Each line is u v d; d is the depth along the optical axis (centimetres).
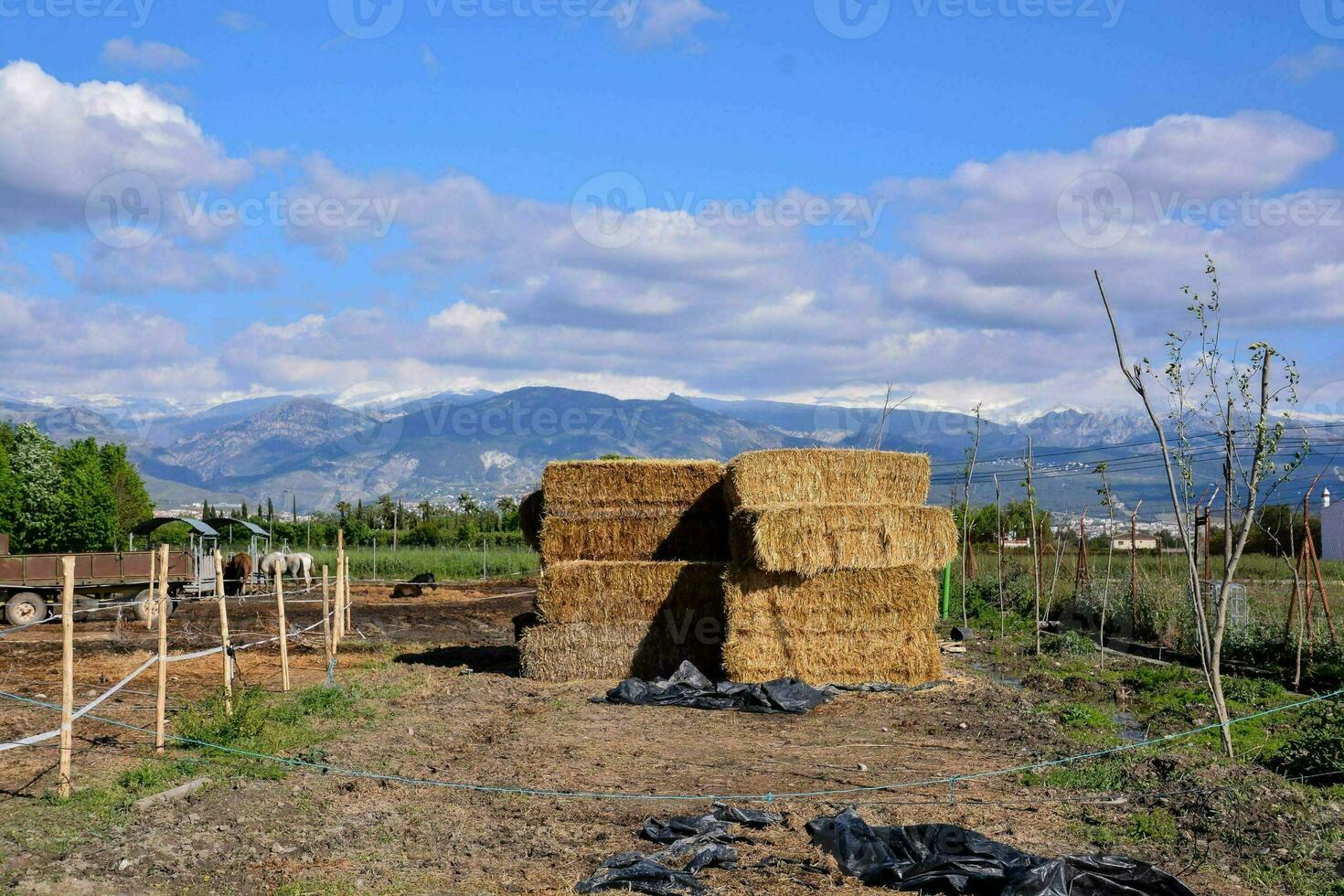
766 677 1462
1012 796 883
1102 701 1420
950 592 2533
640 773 975
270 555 3375
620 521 1673
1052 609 2445
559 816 814
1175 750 1006
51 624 2394
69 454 4912
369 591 3600
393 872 675
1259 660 1648
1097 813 819
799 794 883
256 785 841
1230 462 1012
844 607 1477
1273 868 690
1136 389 1037
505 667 1730
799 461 1539
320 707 1223
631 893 641
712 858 698
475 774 948
